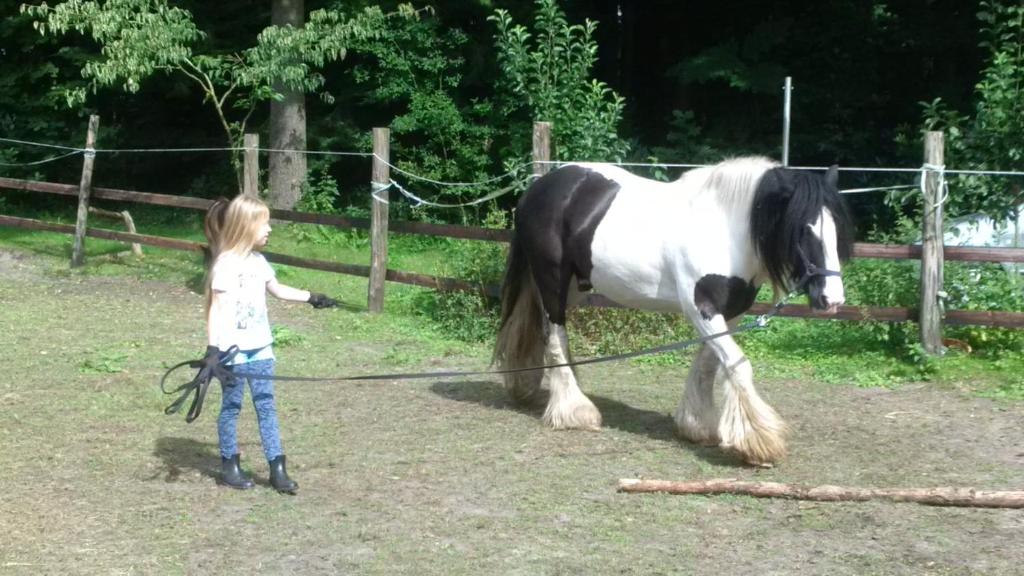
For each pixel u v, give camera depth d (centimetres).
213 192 2050
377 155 1111
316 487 596
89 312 1117
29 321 1058
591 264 699
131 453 653
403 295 1190
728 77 1692
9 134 1962
